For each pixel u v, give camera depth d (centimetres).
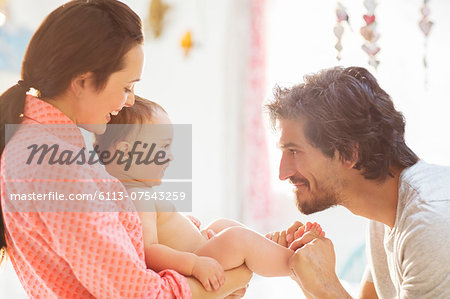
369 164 128
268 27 482
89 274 100
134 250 107
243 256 136
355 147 128
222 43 477
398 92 425
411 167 129
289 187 474
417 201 119
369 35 164
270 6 483
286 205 474
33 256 105
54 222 99
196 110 458
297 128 132
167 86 438
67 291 106
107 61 105
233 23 477
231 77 478
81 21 104
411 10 421
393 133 131
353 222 432
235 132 478
